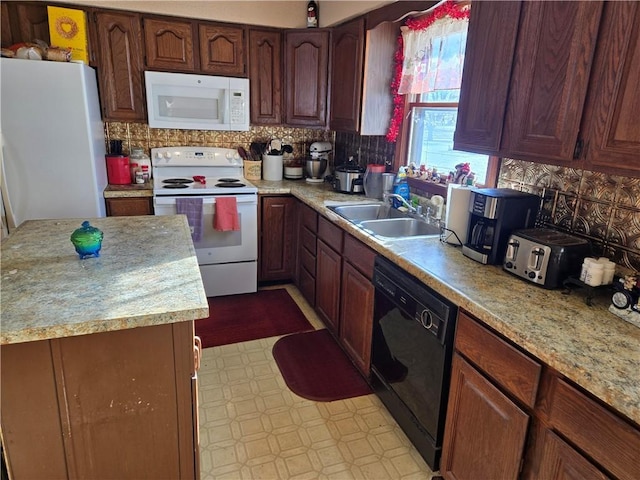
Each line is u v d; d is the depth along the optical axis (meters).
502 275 1.66
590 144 1.35
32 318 1.19
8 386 1.23
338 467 1.83
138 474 1.45
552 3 1.44
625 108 1.23
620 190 1.55
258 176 3.78
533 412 1.23
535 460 1.23
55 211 2.76
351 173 3.21
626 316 1.30
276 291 3.60
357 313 2.41
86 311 1.24
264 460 1.86
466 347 1.49
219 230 3.25
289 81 3.51
